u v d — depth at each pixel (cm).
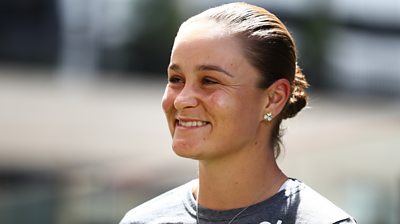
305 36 2588
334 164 1069
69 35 2298
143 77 2325
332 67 2592
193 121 296
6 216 1116
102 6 2341
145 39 2375
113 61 2342
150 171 1248
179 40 302
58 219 1116
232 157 303
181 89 301
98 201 1123
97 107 1808
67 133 1716
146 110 1838
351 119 1764
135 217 326
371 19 2691
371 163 1060
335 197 1055
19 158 1664
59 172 1639
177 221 314
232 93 294
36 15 2264
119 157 1661
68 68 2261
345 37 2658
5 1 2239
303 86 322
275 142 317
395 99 2595
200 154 296
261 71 299
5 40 2228
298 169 1072
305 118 1566
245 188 307
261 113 304
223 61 294
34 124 1714
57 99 1802
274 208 302
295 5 2561
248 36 298
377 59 2666
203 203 313
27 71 2072
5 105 1730
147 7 2381
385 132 1068
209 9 310
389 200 1038
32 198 1123
